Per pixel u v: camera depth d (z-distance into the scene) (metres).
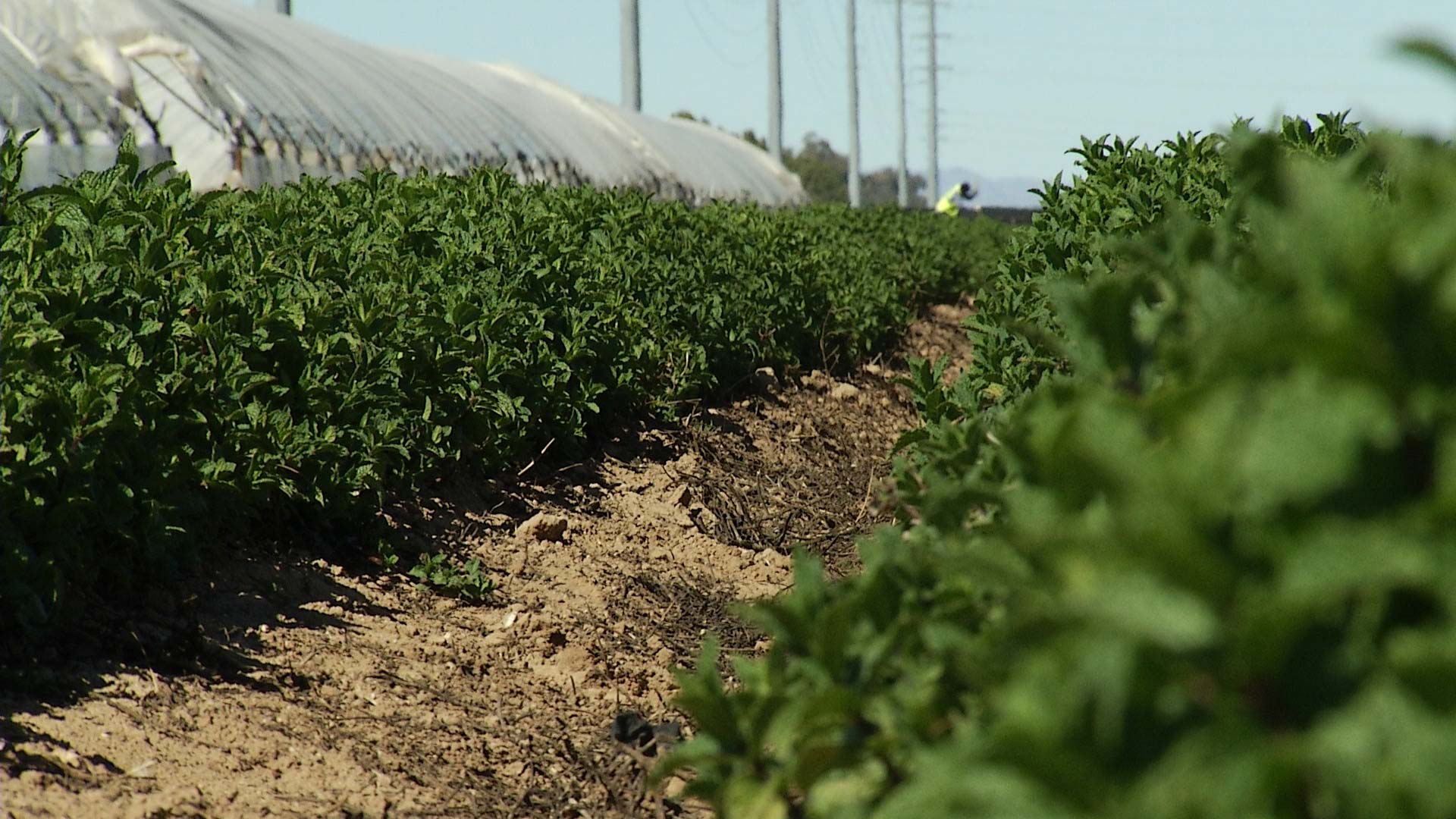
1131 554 4.04
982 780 4.25
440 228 24.66
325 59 55.31
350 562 17.95
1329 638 3.96
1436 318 3.97
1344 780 3.74
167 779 11.51
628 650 17.52
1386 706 3.78
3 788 10.42
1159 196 18.33
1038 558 4.93
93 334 14.75
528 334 23.56
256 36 52.41
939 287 56.62
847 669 6.35
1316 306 4.21
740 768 6.62
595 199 31.73
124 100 41.44
